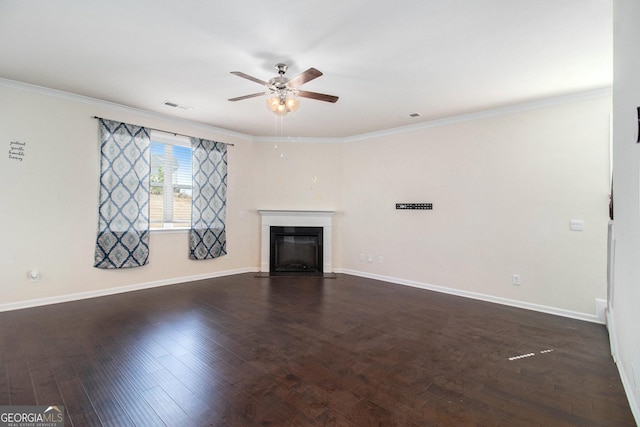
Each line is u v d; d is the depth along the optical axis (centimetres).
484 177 437
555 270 382
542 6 214
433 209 487
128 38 259
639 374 169
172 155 507
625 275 196
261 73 322
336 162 604
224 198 561
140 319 343
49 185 383
